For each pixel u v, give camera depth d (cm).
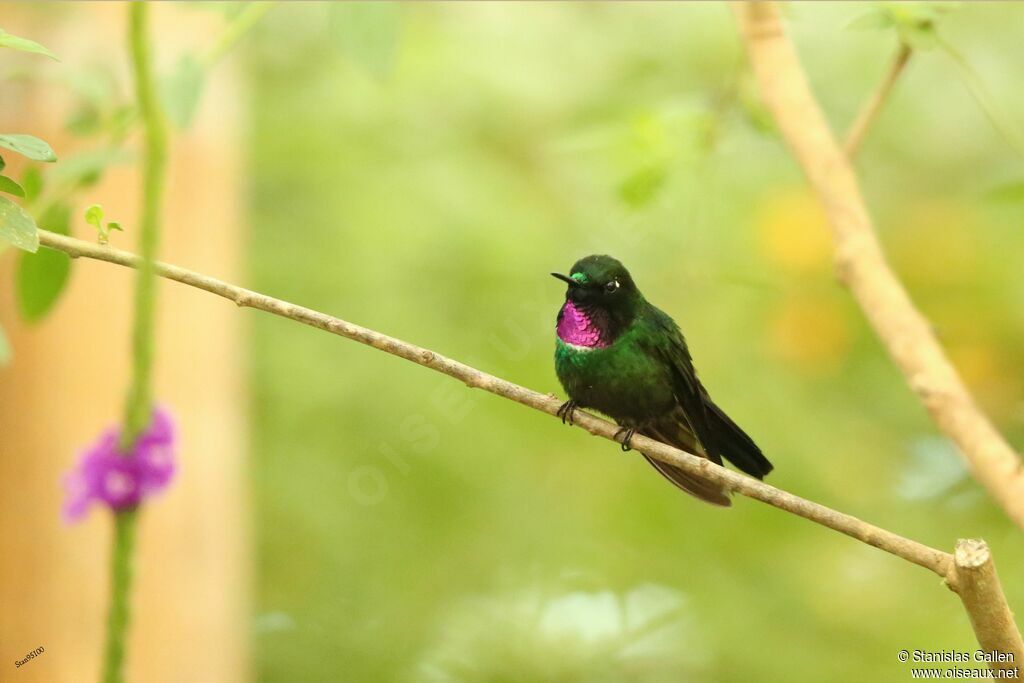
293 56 1180
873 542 468
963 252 1047
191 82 617
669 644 1089
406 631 1092
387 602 1095
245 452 950
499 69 1154
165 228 916
